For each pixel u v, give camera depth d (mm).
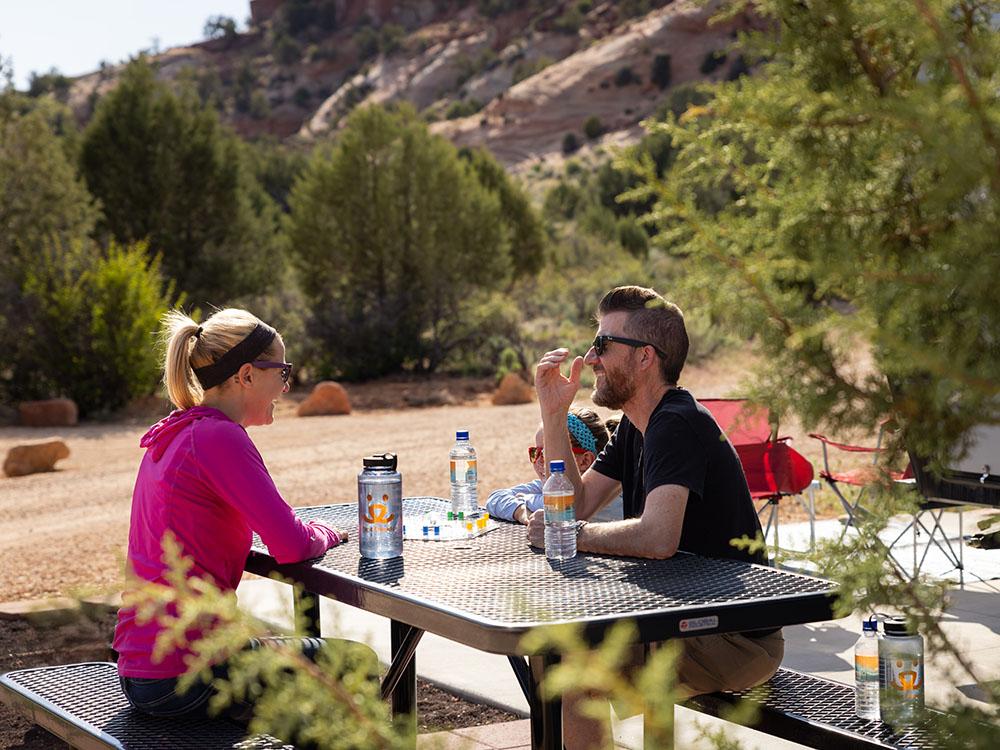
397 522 3174
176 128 26719
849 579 1385
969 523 7504
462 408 19984
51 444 14281
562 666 1363
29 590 7258
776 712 2922
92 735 2939
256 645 2762
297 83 161250
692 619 2467
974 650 4641
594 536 3109
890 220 1302
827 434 1295
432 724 4297
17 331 20016
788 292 1272
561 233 43906
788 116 1307
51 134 23922
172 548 1782
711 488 3131
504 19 151750
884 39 1342
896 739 2627
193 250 27031
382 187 24875
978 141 1115
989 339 1187
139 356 20156
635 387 3305
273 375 3264
